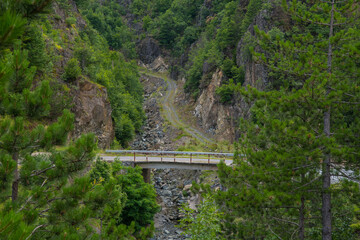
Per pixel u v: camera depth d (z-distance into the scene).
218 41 76.25
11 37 4.11
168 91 99.38
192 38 111.00
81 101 43.38
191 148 58.69
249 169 12.86
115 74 76.81
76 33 60.88
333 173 12.04
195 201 36.44
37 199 8.32
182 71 107.50
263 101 12.33
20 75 7.87
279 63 12.98
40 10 5.64
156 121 77.81
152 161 34.41
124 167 29.28
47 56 35.16
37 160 9.41
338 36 11.57
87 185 8.22
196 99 81.31
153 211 29.50
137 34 139.62
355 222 13.80
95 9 139.88
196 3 125.00
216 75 71.69
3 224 4.21
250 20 65.19
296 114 11.88
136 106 74.31
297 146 11.48
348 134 11.51
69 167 8.48
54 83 36.62
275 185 11.66
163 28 124.38
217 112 68.56
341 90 10.74
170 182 45.56
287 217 13.77
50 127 8.41
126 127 58.81
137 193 27.77
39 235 7.91
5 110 7.80
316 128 12.41
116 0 156.00
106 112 49.56
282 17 54.50
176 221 33.44
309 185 11.79
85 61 49.50
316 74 11.09
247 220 13.23
